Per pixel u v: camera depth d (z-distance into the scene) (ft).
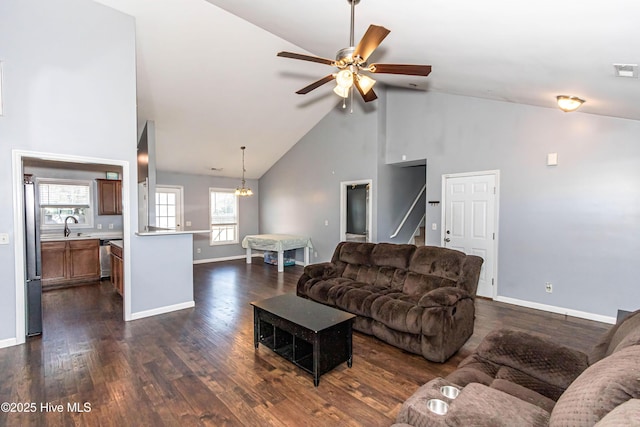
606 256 11.98
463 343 9.85
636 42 5.35
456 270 10.78
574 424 2.84
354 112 20.61
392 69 8.17
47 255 17.03
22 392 7.41
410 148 18.51
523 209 14.07
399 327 9.46
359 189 20.49
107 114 11.61
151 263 12.75
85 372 8.32
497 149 14.85
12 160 9.93
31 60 10.20
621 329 4.98
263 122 21.12
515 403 3.85
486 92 13.00
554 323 11.96
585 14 4.87
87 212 19.61
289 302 9.93
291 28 10.66
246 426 6.33
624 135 11.54
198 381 7.94
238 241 28.17
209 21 13.05
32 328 10.58
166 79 15.76
